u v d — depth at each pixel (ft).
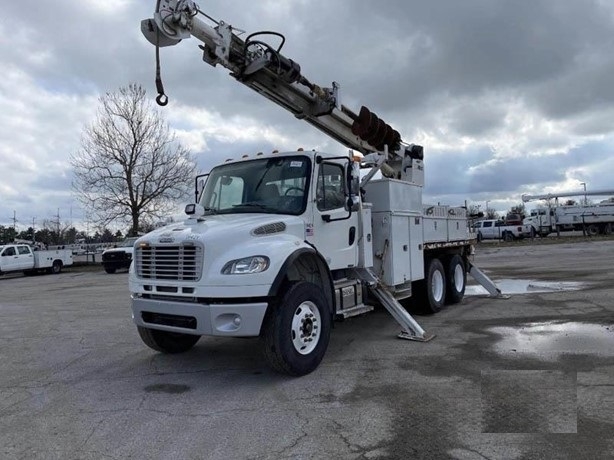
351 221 22.59
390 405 14.83
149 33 19.27
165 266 17.87
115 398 16.56
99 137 113.39
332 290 19.93
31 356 23.31
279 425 13.65
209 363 20.48
